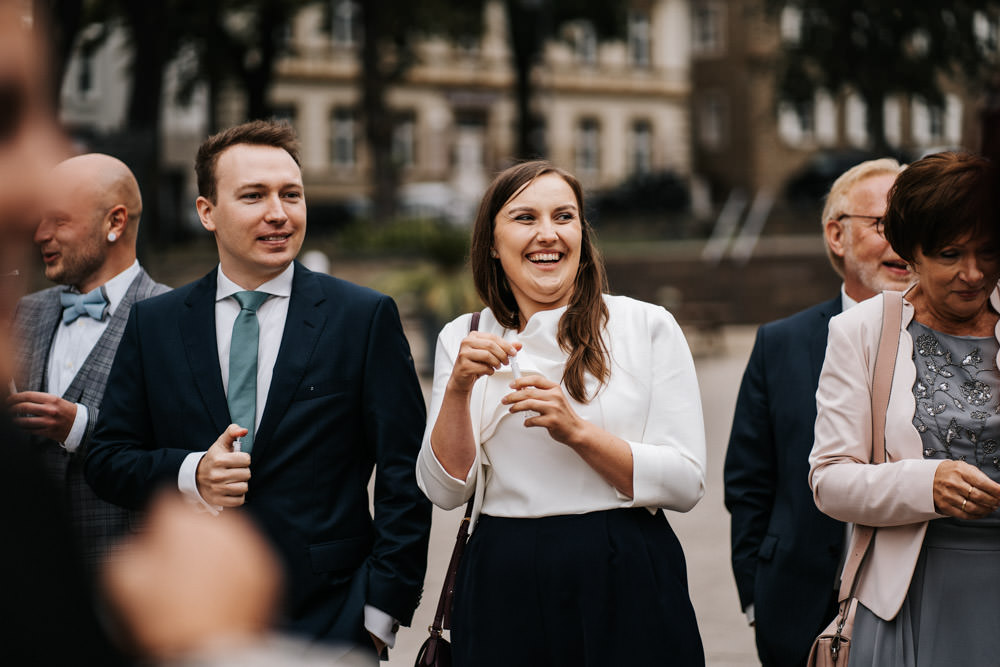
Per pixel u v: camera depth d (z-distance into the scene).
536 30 31.50
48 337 3.17
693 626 2.53
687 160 46.34
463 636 2.56
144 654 0.75
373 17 25.50
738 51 43.84
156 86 19.36
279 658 0.78
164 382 2.84
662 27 46.88
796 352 3.17
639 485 2.46
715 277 24.47
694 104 46.25
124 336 2.94
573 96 46.12
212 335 2.86
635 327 2.67
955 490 2.21
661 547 2.54
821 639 2.58
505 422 2.58
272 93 41.69
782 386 3.14
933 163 2.32
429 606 5.73
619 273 24.80
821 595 2.98
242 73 27.06
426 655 2.70
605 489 2.53
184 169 36.53
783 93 24.39
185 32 24.70
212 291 2.91
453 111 44.53
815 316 3.22
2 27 0.74
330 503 2.81
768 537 3.09
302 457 2.79
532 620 2.47
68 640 0.76
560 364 2.60
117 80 24.72
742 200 30.67
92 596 0.77
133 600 0.75
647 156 47.41
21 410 2.87
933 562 2.34
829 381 2.49
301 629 2.68
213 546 0.75
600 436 2.44
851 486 2.34
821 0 21.98
